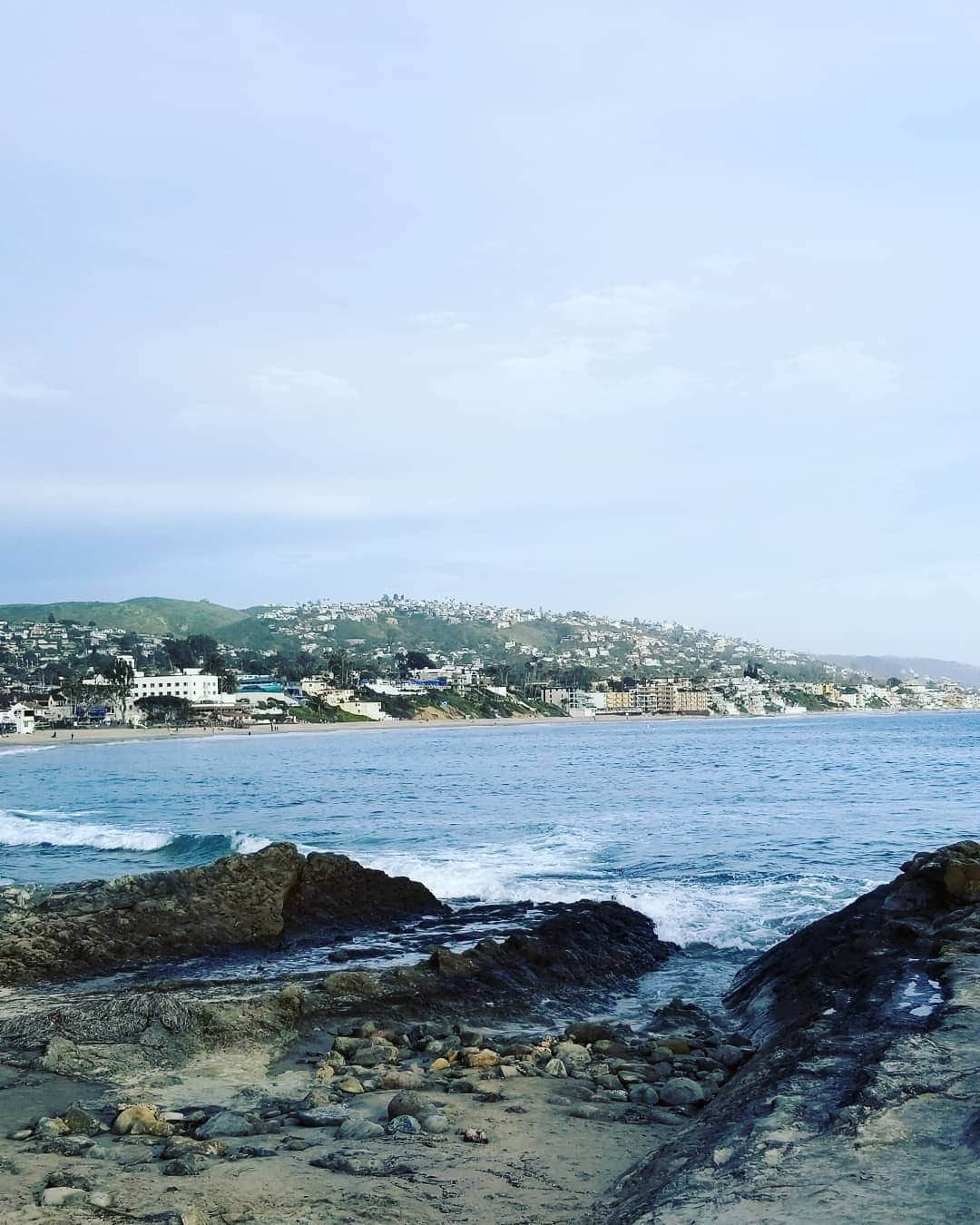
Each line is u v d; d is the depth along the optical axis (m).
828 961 12.84
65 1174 6.70
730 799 46.69
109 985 15.38
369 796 53.00
